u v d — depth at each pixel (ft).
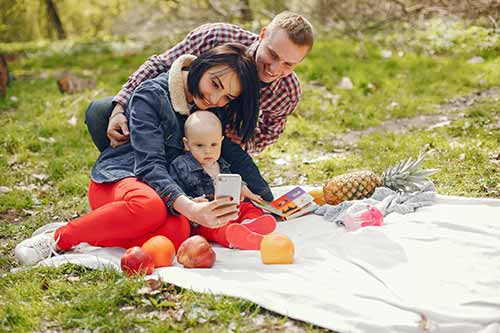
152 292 9.73
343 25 38.75
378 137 21.36
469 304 9.04
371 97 26.86
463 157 17.48
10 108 26.86
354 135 22.61
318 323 8.76
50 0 70.59
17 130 22.36
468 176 15.93
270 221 12.04
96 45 47.29
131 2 68.13
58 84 29.48
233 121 12.55
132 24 63.57
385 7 37.83
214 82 11.52
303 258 11.05
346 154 19.85
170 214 11.44
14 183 17.63
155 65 13.51
